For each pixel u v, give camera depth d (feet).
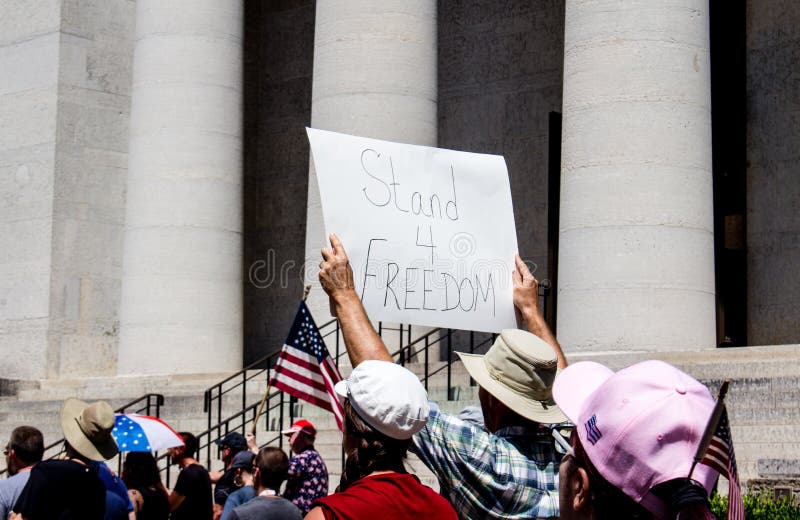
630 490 9.87
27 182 76.79
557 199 69.51
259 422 55.52
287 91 86.89
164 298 68.44
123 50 78.95
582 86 50.65
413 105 60.18
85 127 77.00
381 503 13.21
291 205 85.56
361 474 13.78
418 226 20.16
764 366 42.93
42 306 74.90
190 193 69.31
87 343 75.77
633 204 48.91
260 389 61.72
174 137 69.72
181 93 69.92
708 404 10.05
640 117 49.32
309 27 86.22
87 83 77.36
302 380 34.88
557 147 69.92
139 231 69.67
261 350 85.25
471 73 77.05
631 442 9.85
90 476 23.43
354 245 19.66
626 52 49.78
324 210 19.58
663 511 9.82
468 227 20.53
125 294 69.97
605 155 49.52
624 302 48.44
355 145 19.98
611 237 48.93
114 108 78.23
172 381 66.44
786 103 64.49
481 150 76.02
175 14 70.69
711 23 67.36
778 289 63.67
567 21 52.21
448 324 20.06
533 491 14.97
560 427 13.17
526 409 15.35
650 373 10.11
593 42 50.52
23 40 78.33
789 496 31.60
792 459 37.29
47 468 22.94
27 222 76.38
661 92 49.49
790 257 63.52
